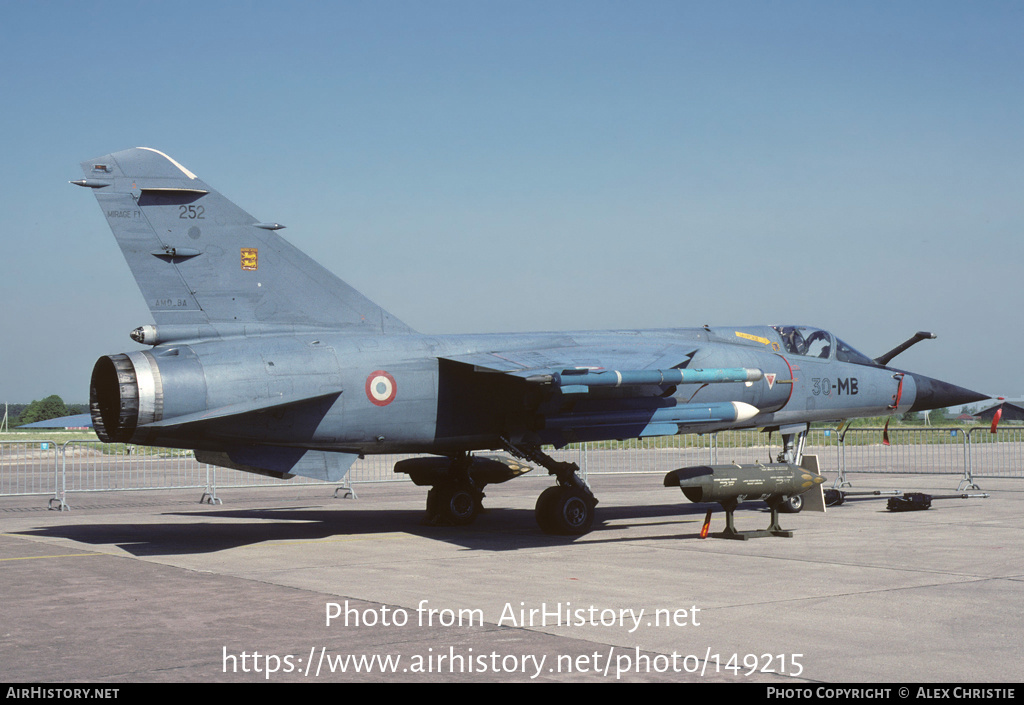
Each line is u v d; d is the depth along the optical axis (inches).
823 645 240.5
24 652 239.6
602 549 433.1
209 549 442.0
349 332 485.1
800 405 584.4
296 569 374.9
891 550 417.4
